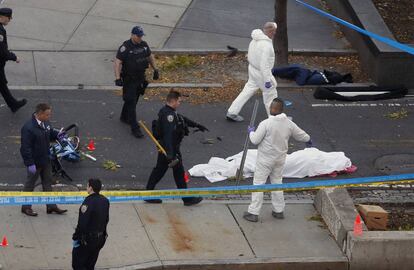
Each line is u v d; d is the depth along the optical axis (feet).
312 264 139.23
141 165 170.91
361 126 195.52
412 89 218.18
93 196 121.70
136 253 138.10
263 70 185.26
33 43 225.56
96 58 221.05
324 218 153.38
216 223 150.10
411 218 155.53
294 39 241.55
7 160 168.04
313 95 210.59
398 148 185.57
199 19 249.96
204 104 201.67
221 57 228.22
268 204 159.02
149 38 234.38
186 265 135.64
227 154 178.09
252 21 252.21
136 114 192.54
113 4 252.62
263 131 146.10
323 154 172.24
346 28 244.01
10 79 205.36
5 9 178.29
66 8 247.09
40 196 134.41
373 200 162.61
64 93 200.85
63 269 131.54
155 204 155.12
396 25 236.63
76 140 169.78
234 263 137.08
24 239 139.85
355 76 223.71
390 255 139.74
